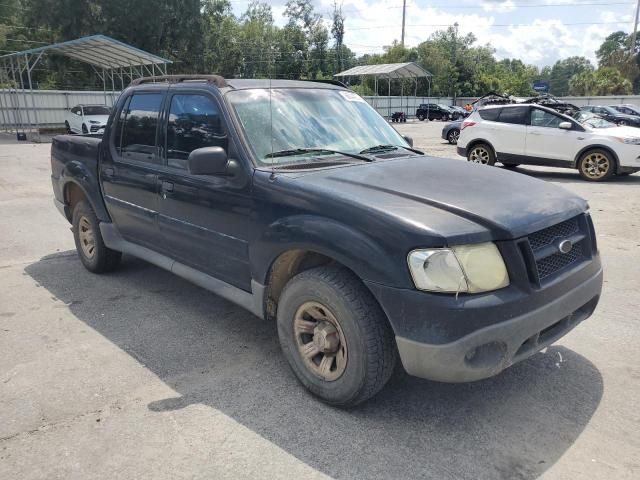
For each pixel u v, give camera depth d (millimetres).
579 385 3473
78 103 31734
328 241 2980
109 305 4871
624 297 5016
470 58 85000
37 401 3309
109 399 3332
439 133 30516
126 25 43438
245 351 3975
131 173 4641
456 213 2879
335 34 69812
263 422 3088
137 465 2729
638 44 83875
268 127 3771
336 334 3115
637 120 25359
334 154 3818
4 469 2701
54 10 41562
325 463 2736
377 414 3160
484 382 3514
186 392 3412
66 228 7844
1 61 29094
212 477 2639
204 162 3387
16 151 19312
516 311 2750
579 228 3324
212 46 56250
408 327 2727
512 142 13062
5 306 4852
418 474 2654
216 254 3875
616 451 2820
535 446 2867
